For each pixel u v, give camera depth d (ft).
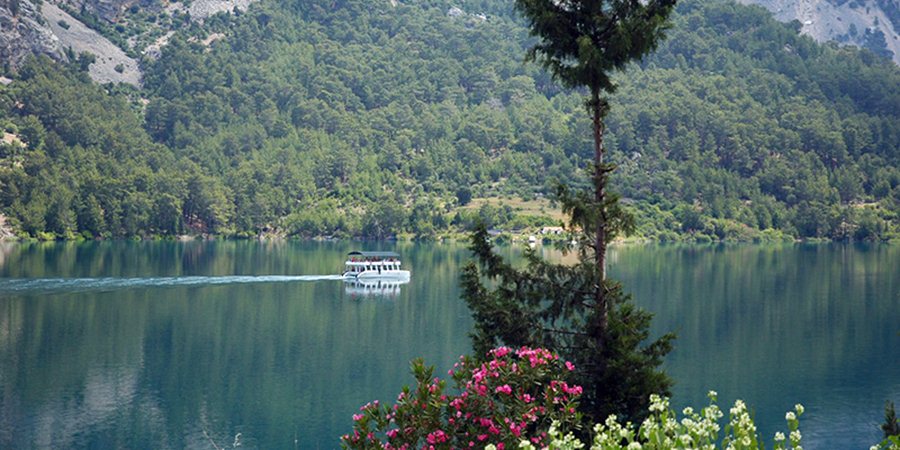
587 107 113.29
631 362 108.58
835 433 232.32
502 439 66.08
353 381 286.46
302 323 389.19
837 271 628.28
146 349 329.52
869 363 318.04
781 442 50.19
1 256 620.90
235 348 335.47
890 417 126.11
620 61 110.63
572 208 111.45
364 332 370.53
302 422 240.53
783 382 288.10
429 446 65.00
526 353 71.36
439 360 313.94
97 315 393.50
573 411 70.18
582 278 115.14
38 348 324.80
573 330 115.55
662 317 417.90
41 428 229.45
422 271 605.31
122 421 238.27
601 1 110.01
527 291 116.37
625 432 51.88
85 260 613.52
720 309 442.50
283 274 563.07
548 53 114.01
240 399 263.90
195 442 221.46
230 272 567.59
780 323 403.13
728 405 257.55
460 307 436.76
